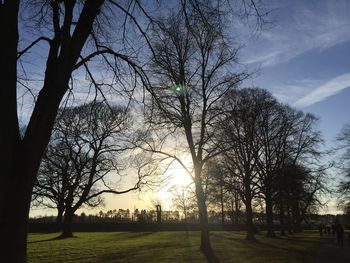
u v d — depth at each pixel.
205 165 42.50
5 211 6.24
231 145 34.34
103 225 80.88
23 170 6.43
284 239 51.19
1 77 6.36
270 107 49.34
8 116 6.36
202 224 32.69
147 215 97.44
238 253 29.78
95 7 7.51
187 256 27.50
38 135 6.66
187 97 29.05
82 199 52.62
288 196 56.94
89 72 9.77
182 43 22.84
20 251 6.23
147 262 23.88
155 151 30.38
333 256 27.83
